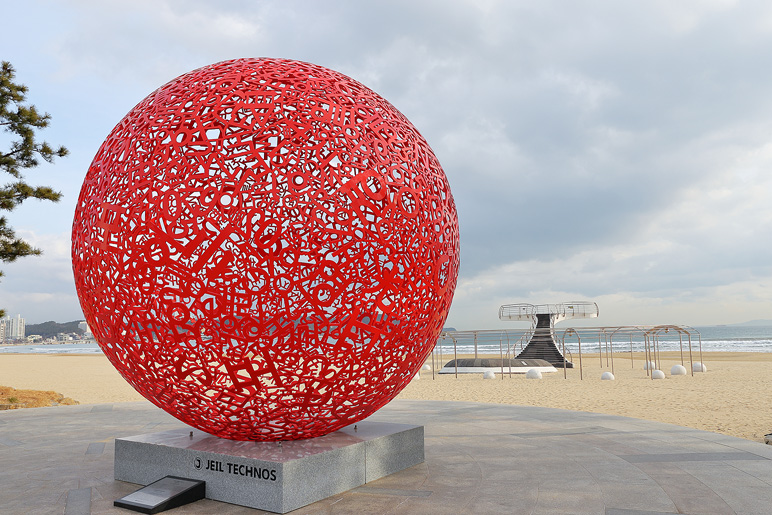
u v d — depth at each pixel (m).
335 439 5.14
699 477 5.23
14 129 16.53
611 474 5.36
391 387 4.71
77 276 4.63
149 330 4.18
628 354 54.62
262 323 3.86
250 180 3.89
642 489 4.86
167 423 8.52
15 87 16.50
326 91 4.51
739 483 5.04
